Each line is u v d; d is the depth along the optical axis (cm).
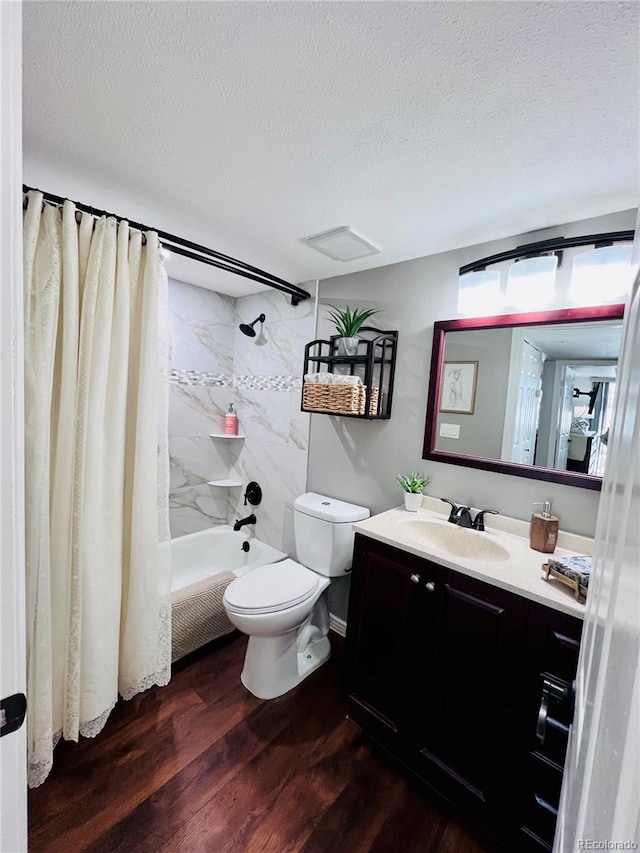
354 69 83
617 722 33
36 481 117
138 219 161
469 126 98
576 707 71
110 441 141
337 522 188
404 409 190
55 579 129
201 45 79
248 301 278
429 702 129
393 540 139
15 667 47
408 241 167
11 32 42
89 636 137
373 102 92
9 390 44
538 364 149
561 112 91
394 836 117
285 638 173
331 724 156
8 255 43
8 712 46
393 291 194
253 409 275
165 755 138
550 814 103
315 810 123
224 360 285
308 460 237
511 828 111
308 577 183
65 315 126
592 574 75
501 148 106
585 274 133
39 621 118
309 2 69
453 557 127
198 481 278
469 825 121
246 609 158
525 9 68
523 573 119
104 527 140
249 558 267
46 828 113
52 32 78
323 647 202
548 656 104
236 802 124
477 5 68
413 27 73
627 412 51
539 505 149
